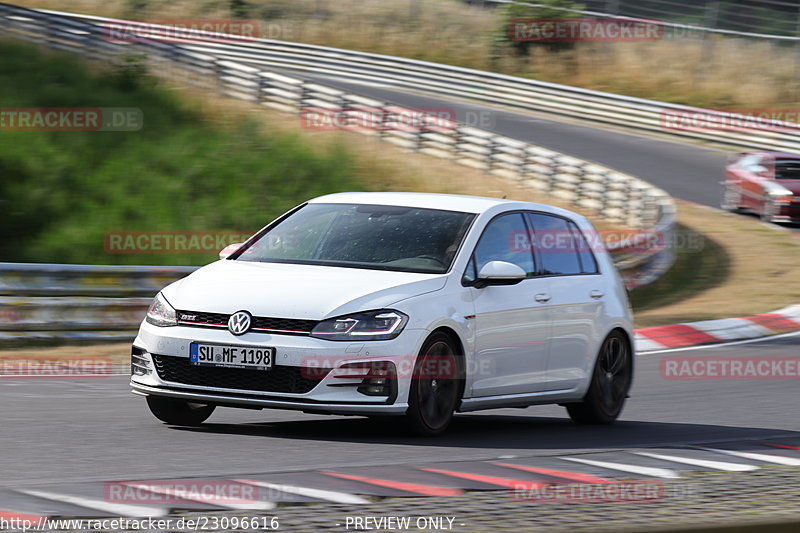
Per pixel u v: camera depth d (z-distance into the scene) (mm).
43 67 111000
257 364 23453
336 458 21859
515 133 123438
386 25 179250
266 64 156500
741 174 96312
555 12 167375
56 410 28719
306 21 181125
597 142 123812
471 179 98250
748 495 19359
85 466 20281
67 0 193000
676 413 32656
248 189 87000
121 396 32312
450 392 25188
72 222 77312
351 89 143750
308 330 23531
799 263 77938
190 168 89188
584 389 29172
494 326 26031
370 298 24109
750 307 61906
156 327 24625
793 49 162125
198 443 23328
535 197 94500
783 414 32719
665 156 119812
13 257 71125
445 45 173875
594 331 29359
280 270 25516
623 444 25922
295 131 104375
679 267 75000
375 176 95188
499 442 25188
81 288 47375
